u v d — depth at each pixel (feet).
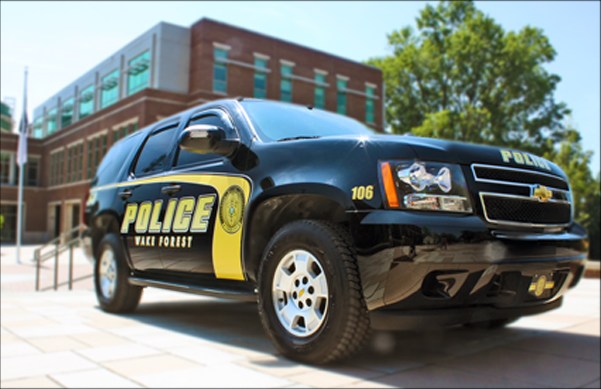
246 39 107.34
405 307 9.84
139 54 109.81
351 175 10.21
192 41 104.37
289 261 11.13
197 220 13.42
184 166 14.69
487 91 129.80
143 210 15.88
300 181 10.87
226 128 13.69
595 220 107.14
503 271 10.02
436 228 9.41
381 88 132.77
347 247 10.09
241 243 11.99
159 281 15.11
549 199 11.34
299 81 115.44
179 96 101.71
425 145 10.21
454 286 9.78
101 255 18.62
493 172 10.52
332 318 10.01
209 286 13.29
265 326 11.24
